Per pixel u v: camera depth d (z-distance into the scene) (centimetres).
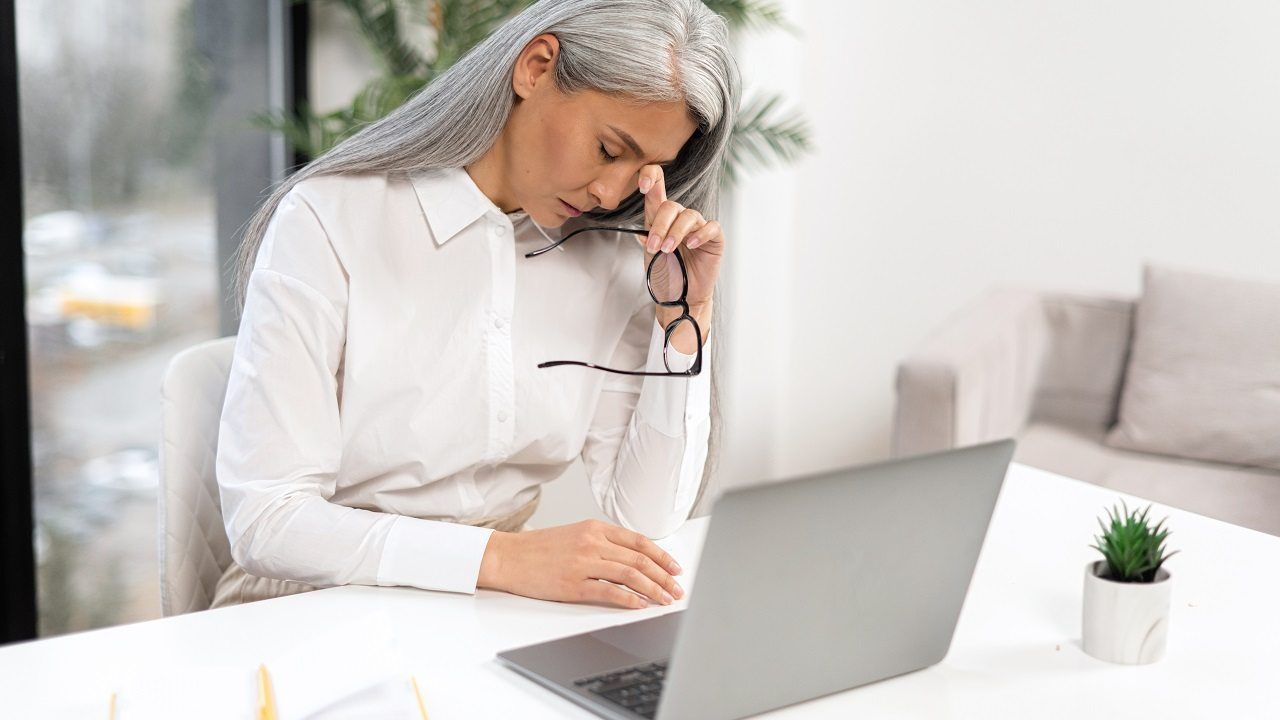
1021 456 264
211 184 264
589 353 144
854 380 357
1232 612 114
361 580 115
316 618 106
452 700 90
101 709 88
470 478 139
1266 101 287
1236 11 287
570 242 144
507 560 113
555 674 93
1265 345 258
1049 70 313
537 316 140
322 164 132
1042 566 125
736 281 343
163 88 249
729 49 127
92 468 238
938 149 332
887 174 341
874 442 357
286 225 128
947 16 325
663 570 114
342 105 292
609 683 92
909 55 332
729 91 127
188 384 143
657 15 121
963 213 332
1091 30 306
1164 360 266
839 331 356
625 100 121
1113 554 103
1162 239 305
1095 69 307
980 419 256
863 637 93
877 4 333
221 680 90
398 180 133
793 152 346
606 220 143
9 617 221
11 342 217
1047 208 320
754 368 354
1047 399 294
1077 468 257
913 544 93
